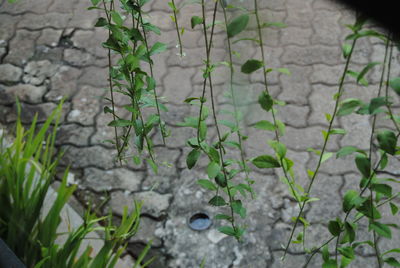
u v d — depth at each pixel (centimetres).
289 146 300
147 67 355
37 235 215
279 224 260
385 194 153
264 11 389
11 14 407
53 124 319
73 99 336
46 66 361
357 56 355
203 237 256
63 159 297
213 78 345
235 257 247
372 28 367
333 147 299
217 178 189
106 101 332
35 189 220
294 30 378
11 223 212
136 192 279
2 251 191
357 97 328
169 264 246
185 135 309
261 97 164
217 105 325
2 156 227
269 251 248
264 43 366
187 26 388
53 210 214
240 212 188
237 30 140
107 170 290
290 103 326
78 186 283
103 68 358
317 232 256
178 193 277
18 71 357
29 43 380
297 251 247
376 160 289
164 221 264
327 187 278
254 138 304
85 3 414
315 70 348
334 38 371
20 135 234
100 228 210
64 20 399
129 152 297
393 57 351
